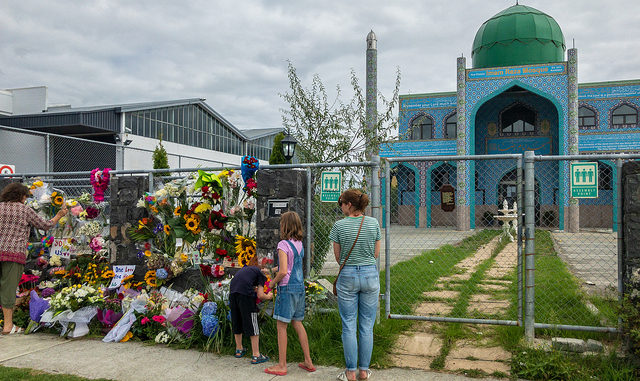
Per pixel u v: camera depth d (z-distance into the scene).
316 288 5.71
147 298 5.92
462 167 25.14
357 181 7.14
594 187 4.96
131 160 26.05
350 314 4.30
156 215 6.45
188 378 4.42
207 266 6.00
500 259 12.45
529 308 4.98
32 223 6.22
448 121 29.36
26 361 4.92
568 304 6.45
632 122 26.94
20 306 6.61
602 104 27.36
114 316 5.95
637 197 4.43
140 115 27.05
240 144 38.62
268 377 4.44
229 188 6.16
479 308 6.70
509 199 28.31
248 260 5.81
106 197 7.15
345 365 4.72
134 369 4.67
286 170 5.84
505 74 25.42
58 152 21.20
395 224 29.67
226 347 5.24
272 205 5.80
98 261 6.81
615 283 8.46
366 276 4.28
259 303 5.44
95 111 23.64
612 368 4.23
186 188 6.40
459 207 24.80
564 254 13.89
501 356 4.82
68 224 7.09
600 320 5.48
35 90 31.70
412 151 28.52
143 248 6.45
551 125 27.81
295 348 5.02
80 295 5.84
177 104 30.02
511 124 28.80
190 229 6.00
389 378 4.35
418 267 10.27
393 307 6.68
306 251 5.96
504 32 29.31
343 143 9.84
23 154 20.52
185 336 5.50
